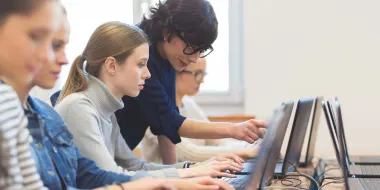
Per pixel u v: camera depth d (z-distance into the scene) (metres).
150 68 2.19
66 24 1.25
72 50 4.31
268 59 3.83
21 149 1.01
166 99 2.21
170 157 2.58
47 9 1.00
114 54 1.83
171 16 2.08
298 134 2.30
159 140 2.58
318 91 3.77
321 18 3.75
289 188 1.95
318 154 3.68
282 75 3.82
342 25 3.73
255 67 3.85
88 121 1.73
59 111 1.75
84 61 1.88
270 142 1.56
